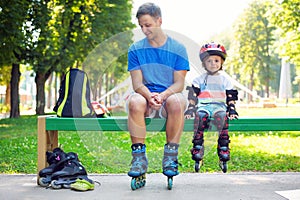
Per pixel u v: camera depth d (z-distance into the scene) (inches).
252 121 188.2
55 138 211.3
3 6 583.8
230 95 189.2
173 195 172.1
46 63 824.9
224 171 191.8
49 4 764.0
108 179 207.6
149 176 213.3
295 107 1270.9
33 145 361.7
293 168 242.8
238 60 1948.8
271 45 1899.6
